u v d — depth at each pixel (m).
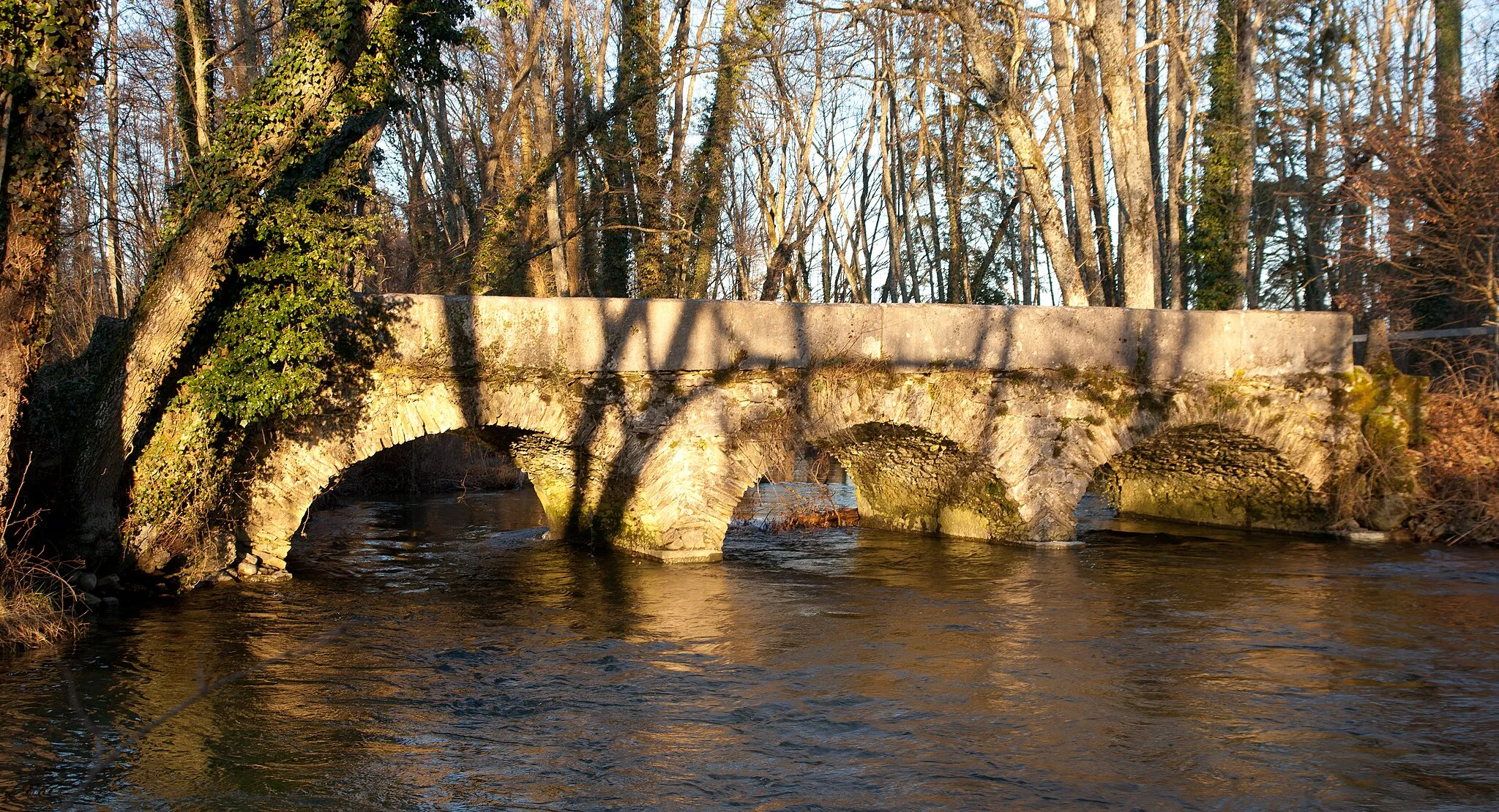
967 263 34.66
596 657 9.69
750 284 35.72
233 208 10.89
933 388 14.38
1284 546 15.75
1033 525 15.09
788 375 13.81
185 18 16.30
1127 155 17.48
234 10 19.58
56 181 9.75
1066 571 13.71
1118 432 15.05
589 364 13.11
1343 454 16.14
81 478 10.64
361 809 6.32
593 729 7.79
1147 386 15.20
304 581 12.92
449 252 23.92
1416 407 16.34
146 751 7.22
